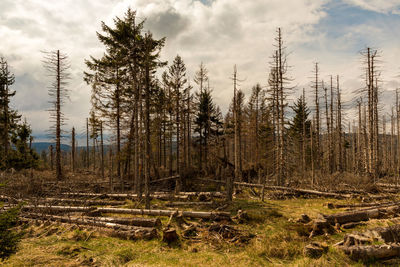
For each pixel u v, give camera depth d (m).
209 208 12.41
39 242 7.25
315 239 7.64
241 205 13.25
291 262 5.97
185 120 28.73
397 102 35.62
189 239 7.79
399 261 5.63
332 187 17.53
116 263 5.95
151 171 24.62
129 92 21.17
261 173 28.23
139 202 13.06
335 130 35.28
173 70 26.28
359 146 33.94
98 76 21.33
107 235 8.03
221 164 29.23
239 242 7.41
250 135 36.03
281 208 12.48
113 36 16.91
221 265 5.91
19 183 16.16
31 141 32.09
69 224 8.95
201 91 30.36
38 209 10.77
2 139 27.11
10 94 27.36
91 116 25.80
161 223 9.35
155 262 6.09
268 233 8.36
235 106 26.50
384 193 15.77
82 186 18.36
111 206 12.91
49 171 27.97
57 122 23.20
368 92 22.38
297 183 20.55
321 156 33.75
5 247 5.06
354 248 5.92
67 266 5.61
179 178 20.44
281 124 21.02
